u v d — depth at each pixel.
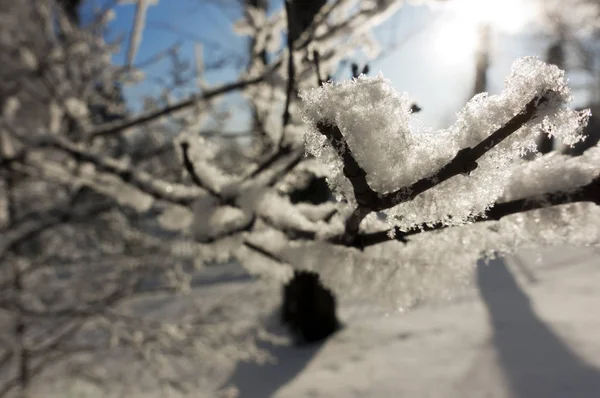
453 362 5.30
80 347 3.98
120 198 1.80
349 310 7.77
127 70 3.25
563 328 5.63
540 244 0.85
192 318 4.25
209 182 1.31
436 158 0.66
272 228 1.25
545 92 0.57
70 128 2.84
